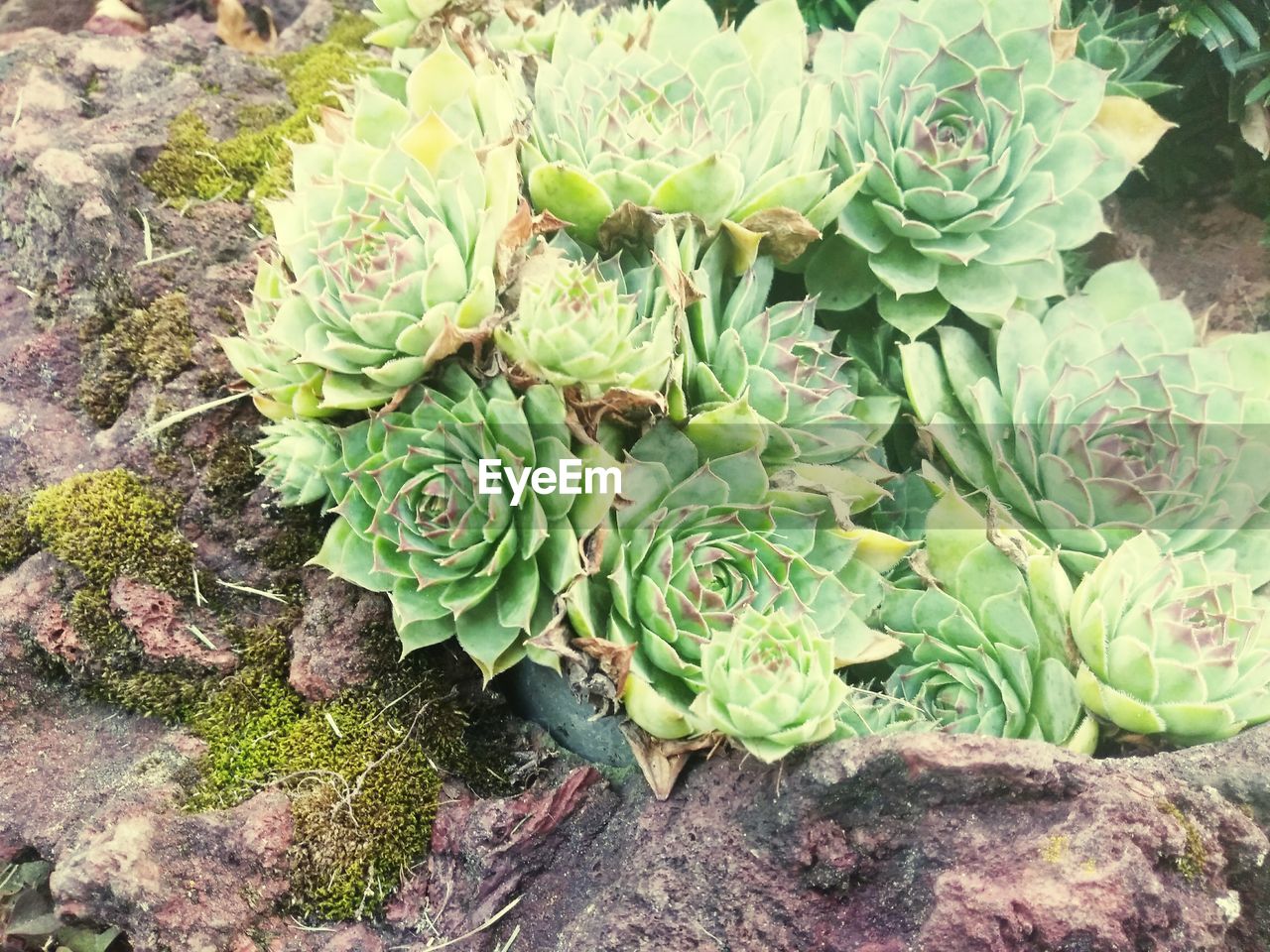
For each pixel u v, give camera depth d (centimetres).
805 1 41
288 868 28
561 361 25
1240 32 35
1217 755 26
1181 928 23
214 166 37
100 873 26
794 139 31
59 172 34
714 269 30
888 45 32
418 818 29
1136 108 34
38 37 51
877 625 30
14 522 32
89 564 31
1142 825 24
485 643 27
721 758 27
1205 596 27
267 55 44
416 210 26
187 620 31
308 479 30
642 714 25
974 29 31
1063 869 23
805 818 25
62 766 30
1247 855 25
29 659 31
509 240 27
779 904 25
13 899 29
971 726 28
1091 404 30
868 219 32
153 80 40
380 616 31
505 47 36
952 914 24
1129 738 28
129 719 31
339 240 26
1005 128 31
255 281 34
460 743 30
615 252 30
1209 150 40
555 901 27
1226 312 38
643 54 31
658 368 26
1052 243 31
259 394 29
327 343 27
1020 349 31
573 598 25
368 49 45
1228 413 30
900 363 34
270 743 30
